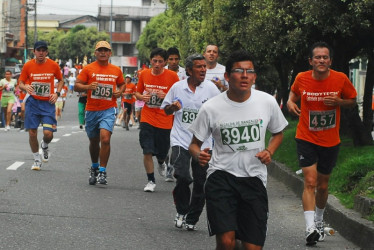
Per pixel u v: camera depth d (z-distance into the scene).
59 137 25.84
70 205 11.79
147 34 111.12
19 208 11.24
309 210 9.75
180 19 51.16
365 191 11.33
